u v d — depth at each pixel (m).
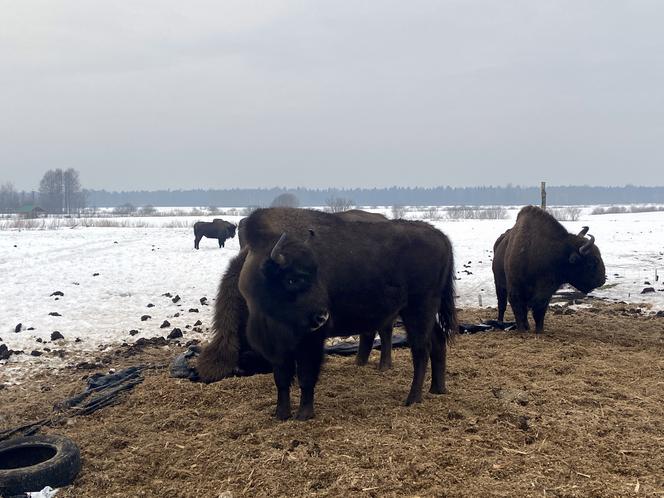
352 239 6.26
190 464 4.87
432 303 6.52
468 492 4.18
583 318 10.76
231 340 6.24
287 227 6.05
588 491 4.15
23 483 4.42
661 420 5.50
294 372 5.93
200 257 21.19
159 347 9.30
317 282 5.63
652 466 4.54
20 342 9.59
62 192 111.56
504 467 4.57
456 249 21.70
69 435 5.65
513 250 9.80
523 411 5.76
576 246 9.61
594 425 5.37
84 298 13.31
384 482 4.36
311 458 4.79
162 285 15.16
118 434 5.63
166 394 6.62
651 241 22.45
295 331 5.61
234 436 5.48
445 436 5.24
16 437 5.55
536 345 8.69
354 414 5.96
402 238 6.44
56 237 29.98
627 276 14.91
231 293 6.28
